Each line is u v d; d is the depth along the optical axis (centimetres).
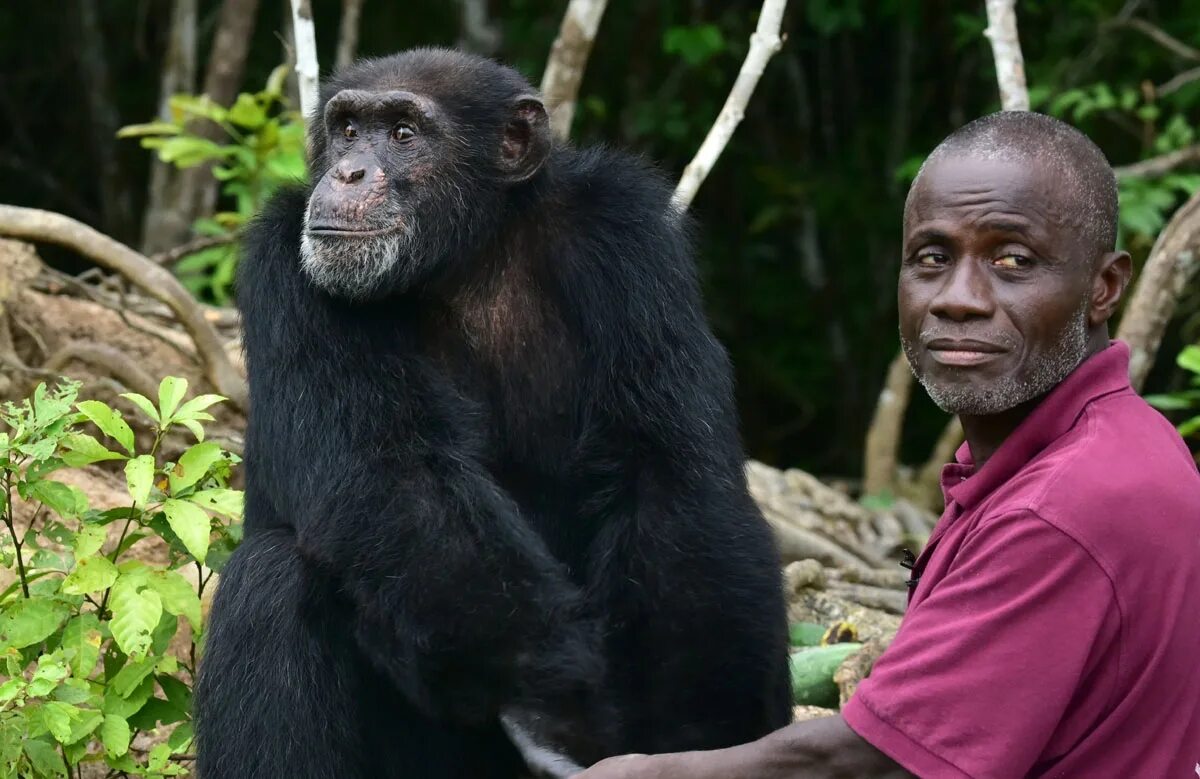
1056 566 505
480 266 877
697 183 1151
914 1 2380
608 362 827
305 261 810
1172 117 2122
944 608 524
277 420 784
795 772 532
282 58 2567
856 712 526
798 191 2477
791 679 805
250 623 752
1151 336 1394
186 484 774
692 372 822
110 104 2470
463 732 790
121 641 723
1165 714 522
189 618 757
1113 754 523
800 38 2664
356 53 2581
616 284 837
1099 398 551
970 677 509
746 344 2670
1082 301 553
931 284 561
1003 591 512
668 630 747
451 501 730
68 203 2670
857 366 2606
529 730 698
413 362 802
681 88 2525
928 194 558
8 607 757
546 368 859
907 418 2544
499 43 2422
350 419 764
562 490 845
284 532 778
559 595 721
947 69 2581
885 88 2670
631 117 2459
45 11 2605
